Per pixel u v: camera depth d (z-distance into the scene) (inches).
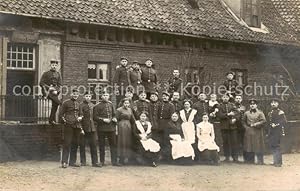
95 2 665.6
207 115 536.1
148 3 735.7
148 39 708.0
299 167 518.3
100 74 668.1
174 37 740.0
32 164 486.9
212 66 788.0
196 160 525.3
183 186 391.2
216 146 524.4
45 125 528.1
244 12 862.5
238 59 829.2
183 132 523.2
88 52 649.0
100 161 485.1
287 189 389.4
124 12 684.1
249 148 542.6
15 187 369.1
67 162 469.1
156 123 519.8
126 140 491.8
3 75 570.3
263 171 483.5
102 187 376.5
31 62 606.2
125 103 501.0
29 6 583.5
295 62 891.4
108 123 484.7
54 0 621.0
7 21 575.8
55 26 618.5
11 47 591.8
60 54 626.2
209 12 816.9
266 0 951.6
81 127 476.7
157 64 724.0
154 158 494.0
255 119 548.7
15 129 511.8
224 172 467.8
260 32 853.8
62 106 476.1
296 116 745.6
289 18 938.7
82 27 642.2
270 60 865.5
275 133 533.3
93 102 655.8
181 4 783.7
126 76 577.9
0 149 502.9
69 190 363.9
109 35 669.3
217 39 768.9
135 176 427.2
